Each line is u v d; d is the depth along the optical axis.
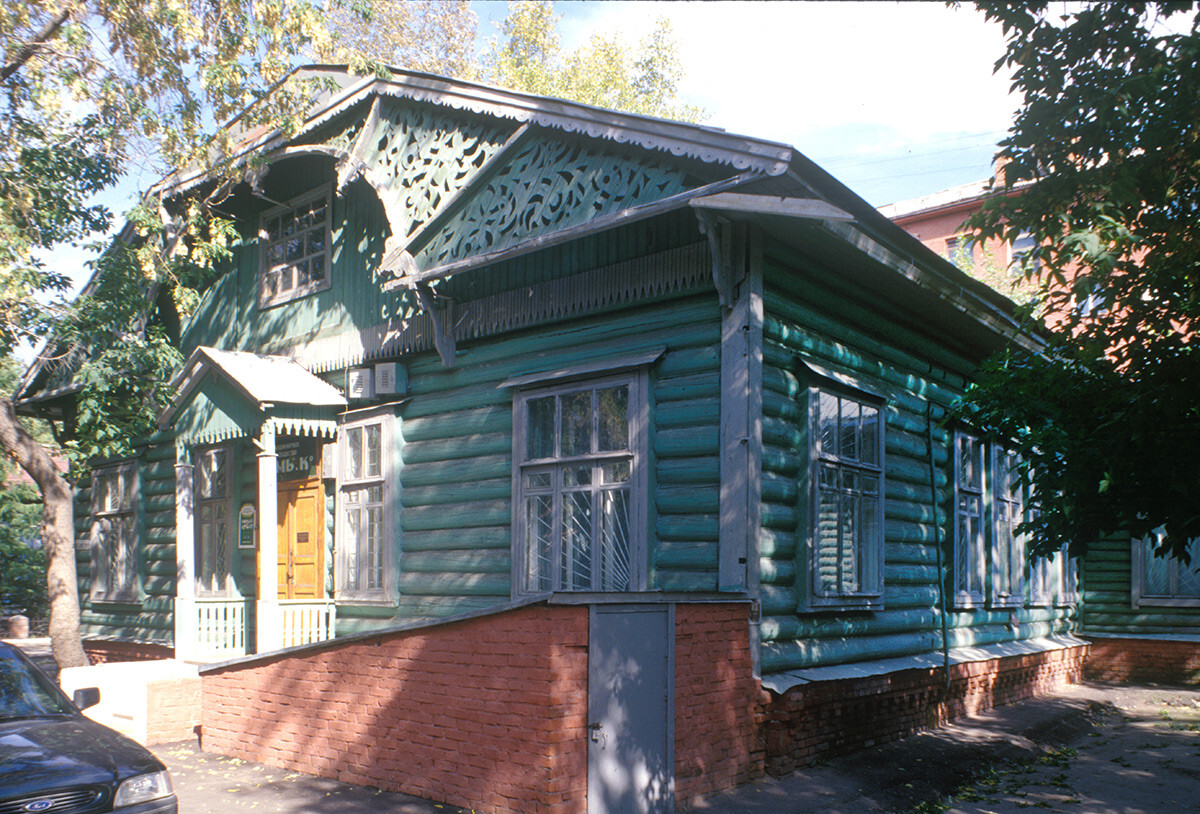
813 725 8.97
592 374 9.88
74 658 13.77
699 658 7.73
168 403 13.91
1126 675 17.00
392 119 12.24
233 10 12.60
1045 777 9.39
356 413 12.61
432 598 11.46
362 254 13.10
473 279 11.45
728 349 8.87
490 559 10.84
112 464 17.52
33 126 13.30
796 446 9.39
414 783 7.49
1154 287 6.93
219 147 13.77
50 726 6.35
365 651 8.09
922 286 10.62
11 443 13.65
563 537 10.05
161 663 11.89
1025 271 7.43
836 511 9.95
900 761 9.41
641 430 9.41
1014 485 7.14
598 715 6.75
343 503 12.76
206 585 14.91
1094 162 7.29
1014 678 14.06
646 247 9.69
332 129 13.32
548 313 10.52
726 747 7.91
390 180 12.06
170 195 15.15
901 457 11.64
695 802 7.50
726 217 8.70
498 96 10.67
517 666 6.75
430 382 11.92
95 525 17.98
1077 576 17.41
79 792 5.54
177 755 9.36
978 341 13.49
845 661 9.75
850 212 8.78
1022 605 14.75
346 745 8.15
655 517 9.27
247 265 15.23
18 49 12.54
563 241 9.67
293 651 8.68
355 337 12.97
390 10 27.97
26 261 12.47
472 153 11.39
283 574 13.37
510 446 10.79
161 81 13.30
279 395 12.09
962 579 12.93
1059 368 7.04
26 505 28.22
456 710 7.21
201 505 15.29
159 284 15.38
